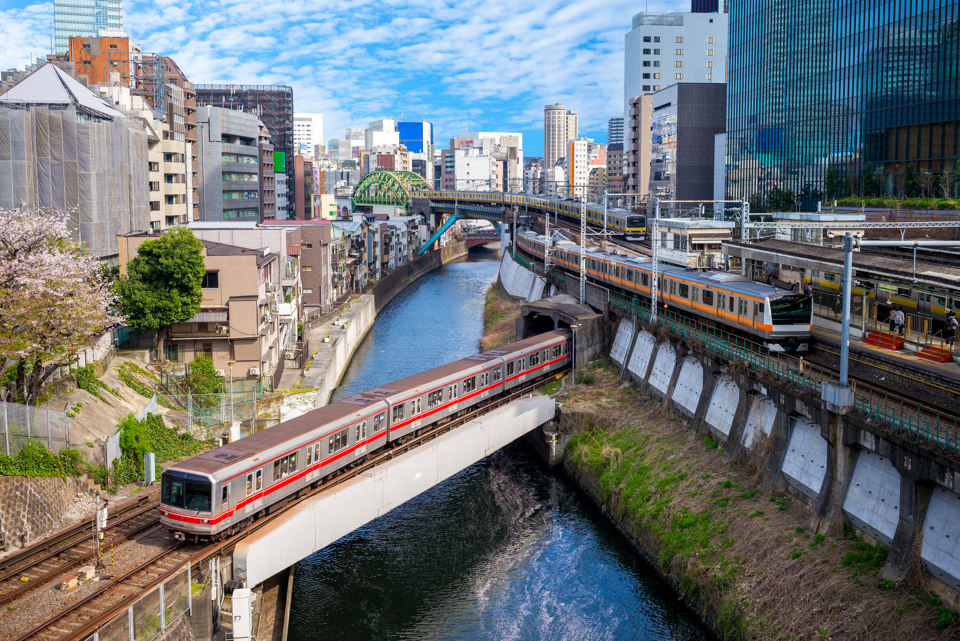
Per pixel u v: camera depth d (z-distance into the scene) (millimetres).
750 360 43250
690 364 50875
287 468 35625
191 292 54344
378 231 139875
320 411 41062
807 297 47062
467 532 44406
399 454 45312
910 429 29875
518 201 169000
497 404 55875
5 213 41688
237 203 116688
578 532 44312
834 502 33438
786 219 67500
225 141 114500
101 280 51188
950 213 66625
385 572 39906
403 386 46719
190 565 29797
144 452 41406
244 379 57312
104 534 33500
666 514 40469
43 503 34656
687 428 48938
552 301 76625
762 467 39219
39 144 60406
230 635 29641
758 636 30531
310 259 92500
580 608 36406
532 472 53969
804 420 37281
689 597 35938
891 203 76438
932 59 79875
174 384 53906
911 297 44188
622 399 57094
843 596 29766
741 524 36719
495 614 35938
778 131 108812
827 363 43719
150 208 86438
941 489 28828
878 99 88188
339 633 34188
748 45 116938
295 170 175000
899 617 27828
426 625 35094
